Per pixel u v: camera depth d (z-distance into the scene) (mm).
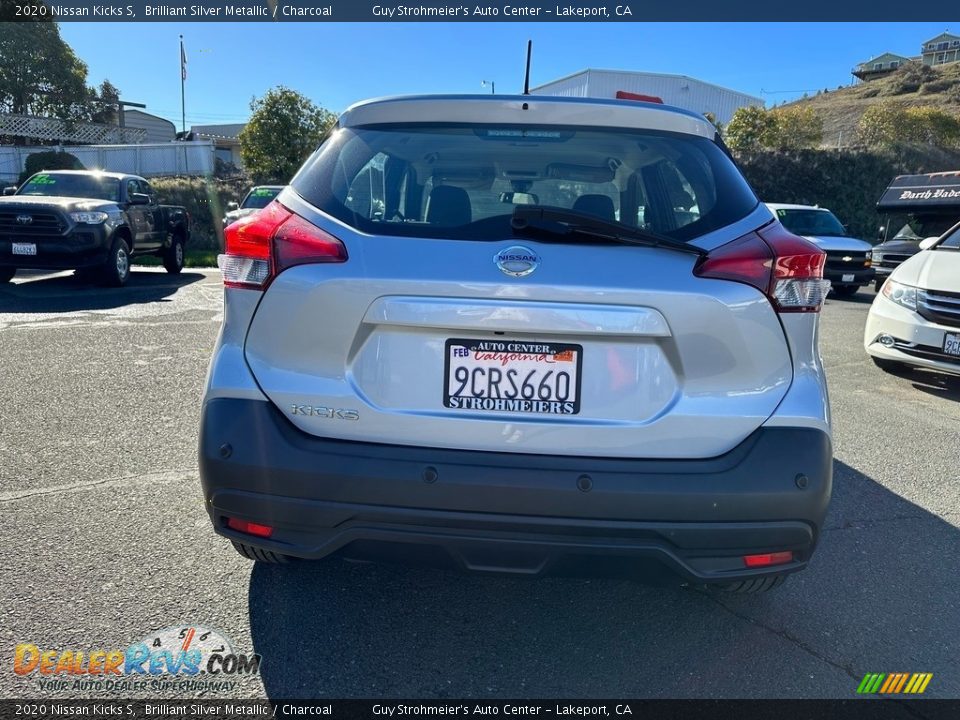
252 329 2236
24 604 2639
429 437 2148
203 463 2207
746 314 2129
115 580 2818
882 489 4070
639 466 2105
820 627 2697
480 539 2100
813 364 2256
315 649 2475
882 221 27969
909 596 2926
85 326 7840
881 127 39031
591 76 35344
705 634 2633
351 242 2182
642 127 2488
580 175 2410
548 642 2562
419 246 2156
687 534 2078
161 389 5441
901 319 6270
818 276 2227
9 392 5234
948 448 4824
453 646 2521
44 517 3303
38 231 10258
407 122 2496
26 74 33594
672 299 2090
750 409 2148
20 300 9664
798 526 2125
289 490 2127
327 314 2150
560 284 2084
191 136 51812
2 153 29359
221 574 2898
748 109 36688
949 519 3682
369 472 2094
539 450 2129
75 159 28016
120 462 3984
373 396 2162
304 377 2188
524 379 2133
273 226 2229
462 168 2387
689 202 2303
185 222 14648
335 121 2682
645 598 2861
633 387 2131
